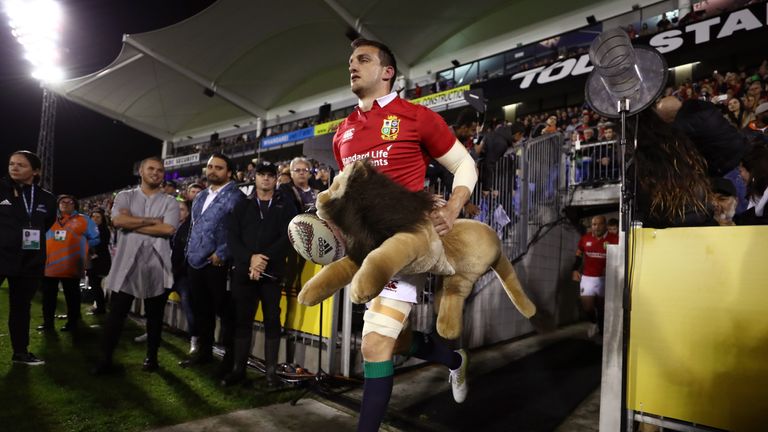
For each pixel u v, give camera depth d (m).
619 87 2.13
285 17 13.45
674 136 2.37
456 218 2.05
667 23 10.07
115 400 2.88
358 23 12.95
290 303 4.05
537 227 6.27
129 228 3.51
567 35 11.89
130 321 5.99
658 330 1.76
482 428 2.69
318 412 2.87
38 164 3.78
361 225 1.69
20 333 3.62
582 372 3.99
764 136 4.82
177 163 20.47
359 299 1.43
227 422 2.63
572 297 7.46
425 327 4.41
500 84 11.42
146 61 15.72
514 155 5.87
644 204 2.39
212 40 14.43
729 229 1.67
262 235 3.40
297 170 4.46
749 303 1.59
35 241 3.67
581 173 7.63
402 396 3.25
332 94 17.41
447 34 14.44
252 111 18.95
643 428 1.87
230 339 3.68
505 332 5.40
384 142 1.97
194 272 3.83
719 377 1.62
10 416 2.54
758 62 8.94
